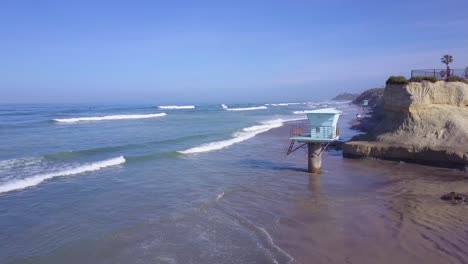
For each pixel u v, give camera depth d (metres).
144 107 120.00
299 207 15.68
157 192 18.31
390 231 12.66
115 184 19.88
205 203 16.38
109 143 34.38
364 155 25.08
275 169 23.44
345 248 11.47
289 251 11.38
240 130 47.34
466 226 12.86
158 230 13.34
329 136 20.88
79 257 11.32
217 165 24.95
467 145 21.48
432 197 16.42
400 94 24.92
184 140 37.19
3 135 39.66
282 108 123.38
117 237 12.74
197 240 12.43
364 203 15.97
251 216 14.70
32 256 11.38
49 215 14.96
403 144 23.47
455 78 25.38
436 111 23.80
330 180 20.14
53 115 73.19
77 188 18.98
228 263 10.75
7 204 16.25
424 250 11.09
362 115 72.44
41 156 26.81
